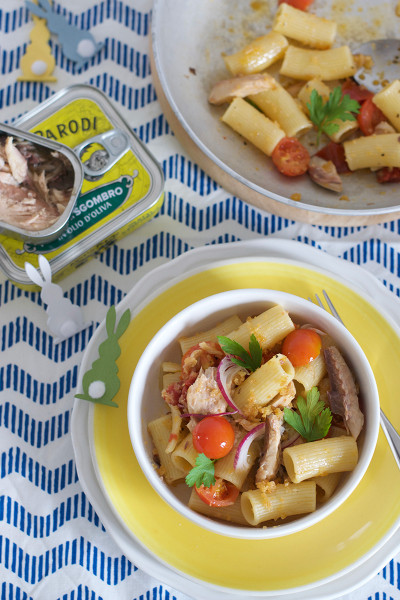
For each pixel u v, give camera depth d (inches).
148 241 32.2
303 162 32.0
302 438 27.5
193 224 32.4
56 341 31.3
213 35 33.7
